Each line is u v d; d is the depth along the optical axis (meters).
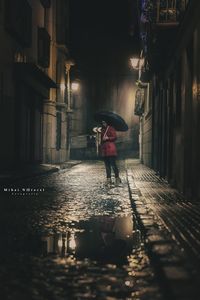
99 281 3.80
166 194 10.34
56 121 29.64
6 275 4.00
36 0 23.89
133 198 9.23
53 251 5.02
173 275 3.48
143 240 5.64
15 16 18.30
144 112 28.39
